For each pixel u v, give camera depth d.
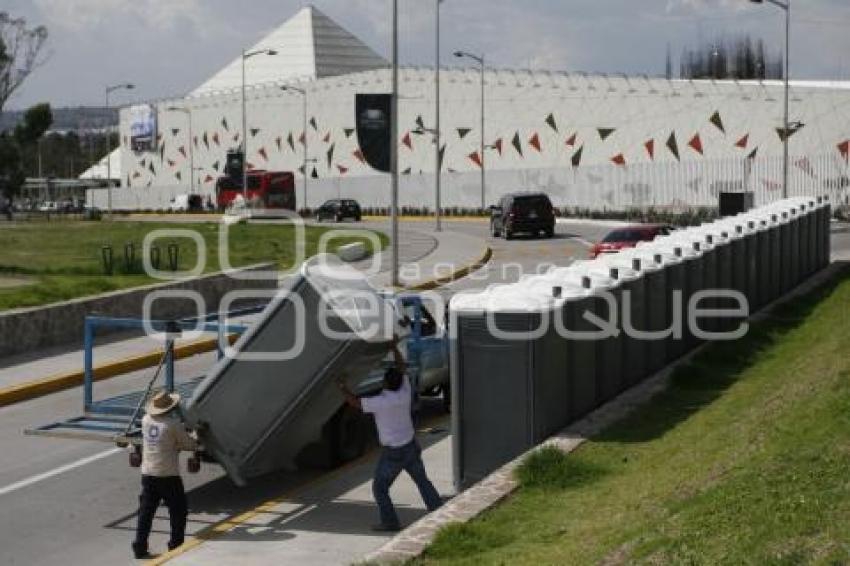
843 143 69.19
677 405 14.17
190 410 11.53
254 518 11.50
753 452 9.48
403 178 93.94
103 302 23.92
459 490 12.18
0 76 45.12
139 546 10.30
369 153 53.88
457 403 12.18
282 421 11.73
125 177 135.50
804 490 7.78
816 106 70.38
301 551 10.28
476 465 12.13
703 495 8.48
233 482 12.75
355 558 9.93
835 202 61.62
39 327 22.11
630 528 8.40
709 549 7.18
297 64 131.00
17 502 12.25
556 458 10.98
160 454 10.31
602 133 81.75
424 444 14.80
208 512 11.82
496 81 89.25
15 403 17.91
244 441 11.80
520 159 87.00
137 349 22.20
